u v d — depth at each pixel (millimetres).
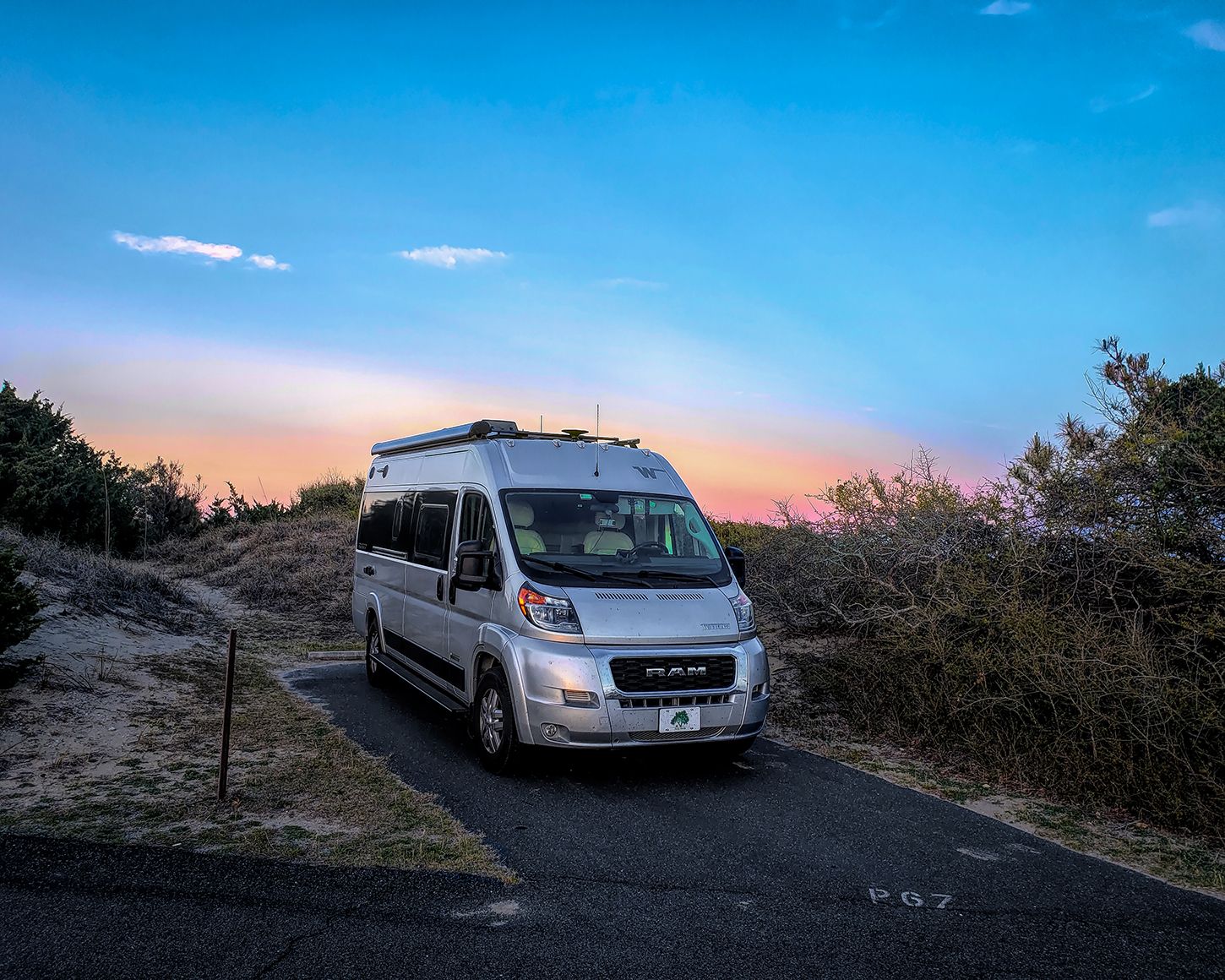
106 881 4453
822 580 11070
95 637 10406
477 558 7207
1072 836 5711
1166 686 6234
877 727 8367
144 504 22234
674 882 4789
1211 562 7078
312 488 26531
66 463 19688
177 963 3688
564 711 6340
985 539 9141
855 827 5805
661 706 6504
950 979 3789
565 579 6918
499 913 4301
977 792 6633
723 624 6961
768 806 6223
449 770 6941
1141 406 8523
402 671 9328
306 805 5836
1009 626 7406
